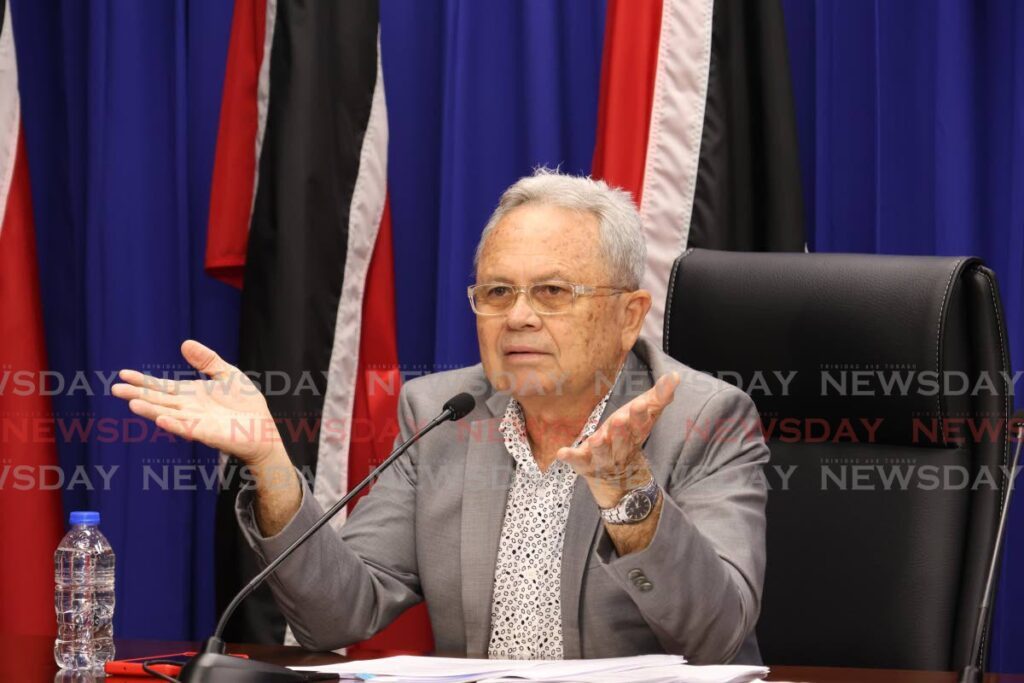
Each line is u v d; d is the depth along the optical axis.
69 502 5.28
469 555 2.93
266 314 4.64
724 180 4.52
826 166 4.77
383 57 5.16
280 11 4.70
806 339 3.22
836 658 3.10
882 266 3.18
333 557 2.74
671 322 3.40
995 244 4.63
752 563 2.65
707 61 4.55
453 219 4.85
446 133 4.90
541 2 4.84
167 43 5.13
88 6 5.21
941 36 4.47
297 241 4.63
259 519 2.62
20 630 4.84
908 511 3.08
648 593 2.32
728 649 2.45
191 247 5.24
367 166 4.77
